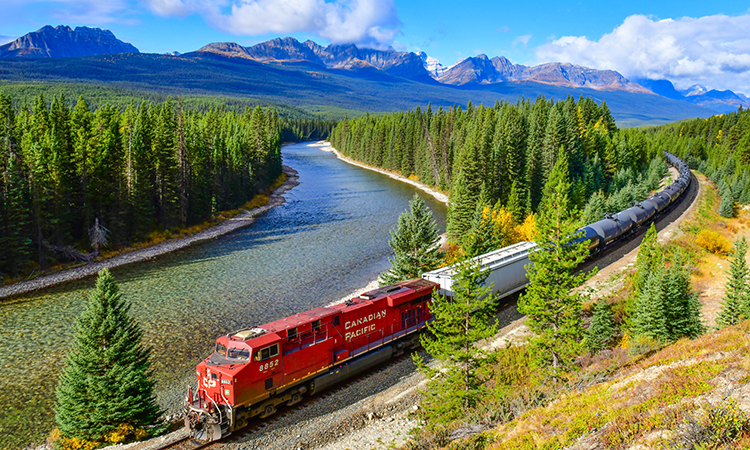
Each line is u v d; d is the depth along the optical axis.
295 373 23.77
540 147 90.12
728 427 10.87
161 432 23.25
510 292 37.06
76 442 22.12
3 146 55.91
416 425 21.61
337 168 173.12
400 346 29.59
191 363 32.78
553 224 24.66
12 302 46.31
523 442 14.38
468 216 62.56
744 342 16.20
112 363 22.89
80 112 75.25
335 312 26.11
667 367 16.58
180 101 79.69
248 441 21.05
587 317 34.69
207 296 47.34
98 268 57.50
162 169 72.31
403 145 157.50
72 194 62.22
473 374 22.09
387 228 77.19
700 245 57.91
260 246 67.50
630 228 55.84
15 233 52.41
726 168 115.00
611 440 12.17
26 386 30.38
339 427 21.95
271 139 129.38
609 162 104.50
